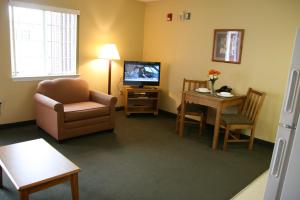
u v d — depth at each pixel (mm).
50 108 3453
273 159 1823
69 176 1995
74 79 4230
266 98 3854
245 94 4074
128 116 5086
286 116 1743
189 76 4832
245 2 3893
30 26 3969
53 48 4312
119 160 3119
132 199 2348
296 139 1547
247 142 4012
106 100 4008
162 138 3975
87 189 2459
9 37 3729
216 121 3623
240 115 3854
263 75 3846
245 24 3938
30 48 4039
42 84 3852
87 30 4621
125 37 5254
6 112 3898
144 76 5051
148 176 2785
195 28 4594
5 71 3777
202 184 2693
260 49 3828
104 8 4766
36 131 3904
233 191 2594
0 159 2113
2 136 3641
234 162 3279
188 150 3576
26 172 1915
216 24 4289
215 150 3643
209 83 4488
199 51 4594
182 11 4758
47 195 2328
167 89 5266
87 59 4738
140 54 5641
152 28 5383
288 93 1724
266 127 3893
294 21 3471
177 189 2564
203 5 4418
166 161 3184
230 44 4141
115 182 2615
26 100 4078
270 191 1863
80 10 4430
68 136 3541
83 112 3625
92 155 3207
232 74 4191
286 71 3613
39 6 3902
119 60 5266
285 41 3576
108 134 3994
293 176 1583
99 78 5012
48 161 2111
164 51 5207
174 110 5195
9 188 2408
